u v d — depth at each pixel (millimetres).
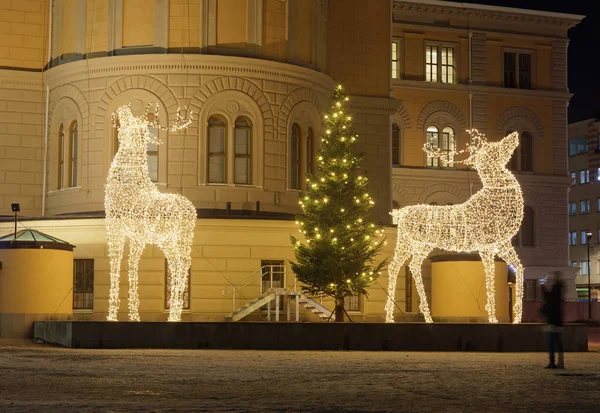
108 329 30156
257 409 14781
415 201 70688
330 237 38250
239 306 40125
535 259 74312
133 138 35469
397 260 38906
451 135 72875
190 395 16656
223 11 42625
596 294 99188
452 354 29625
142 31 42594
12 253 36375
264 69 42688
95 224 40312
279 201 42875
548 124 75625
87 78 42969
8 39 45875
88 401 15641
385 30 50125
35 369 21562
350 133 40031
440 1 72750
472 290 43156
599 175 98812
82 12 43562
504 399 16562
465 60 73750
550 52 76250
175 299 35594
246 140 42656
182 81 42031
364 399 16375
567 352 32438
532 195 74625
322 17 46719
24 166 45500
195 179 41812
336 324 30797
